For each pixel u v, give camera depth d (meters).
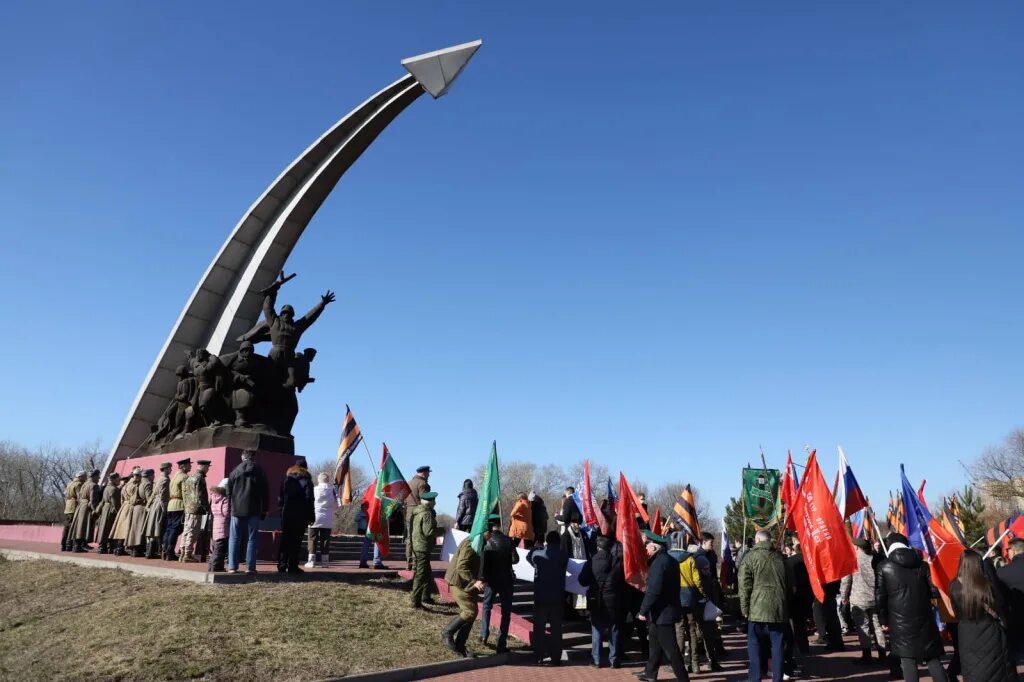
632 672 10.56
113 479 17.02
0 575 15.20
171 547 14.20
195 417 20.09
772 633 9.02
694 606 10.94
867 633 11.48
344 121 25.92
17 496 76.94
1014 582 8.62
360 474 89.25
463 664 10.02
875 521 11.52
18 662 9.27
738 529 41.97
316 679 8.52
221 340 24.62
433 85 18.25
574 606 14.18
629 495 11.15
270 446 18.70
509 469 99.00
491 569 11.16
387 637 10.30
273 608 10.58
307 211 26.12
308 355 20.55
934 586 10.05
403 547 20.00
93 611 10.96
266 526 17.70
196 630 9.52
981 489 48.56
